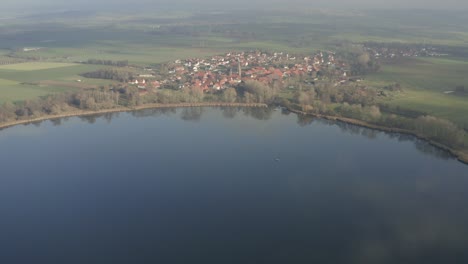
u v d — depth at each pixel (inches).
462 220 7736.2
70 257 7062.0
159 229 7746.1
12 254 7160.4
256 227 7721.5
